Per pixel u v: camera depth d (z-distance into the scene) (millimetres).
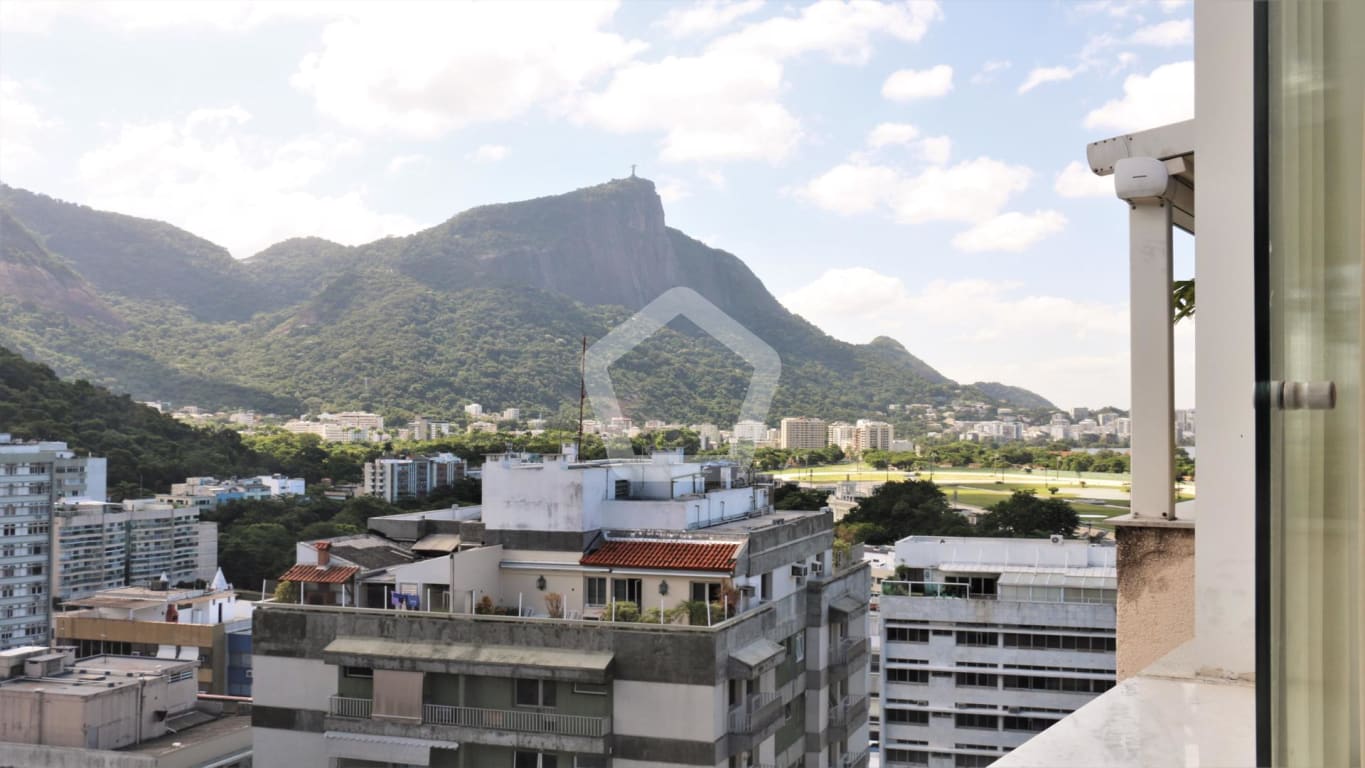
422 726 23656
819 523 31531
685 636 22469
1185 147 4902
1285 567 1595
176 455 143875
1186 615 4758
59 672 38094
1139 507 4949
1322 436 1556
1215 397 3631
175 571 120062
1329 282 1560
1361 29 1520
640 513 27109
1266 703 1592
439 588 25547
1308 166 1593
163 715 37500
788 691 27516
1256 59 1661
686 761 22219
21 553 106812
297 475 149125
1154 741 2400
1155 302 4977
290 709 25234
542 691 23391
